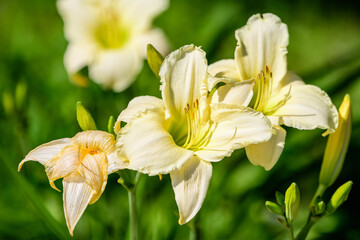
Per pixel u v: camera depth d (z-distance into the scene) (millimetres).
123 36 1100
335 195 749
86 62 1047
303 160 968
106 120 1045
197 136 745
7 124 1044
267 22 787
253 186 971
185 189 709
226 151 723
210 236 937
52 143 725
